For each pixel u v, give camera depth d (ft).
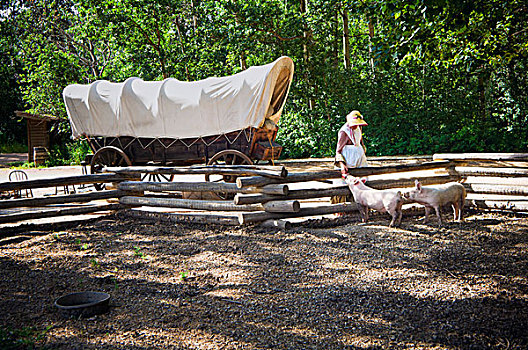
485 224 22.31
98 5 80.74
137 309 13.66
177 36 87.97
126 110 36.88
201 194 30.78
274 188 22.31
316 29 73.77
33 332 12.10
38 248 20.58
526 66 63.16
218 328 12.27
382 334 11.71
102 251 19.98
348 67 76.79
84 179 26.53
